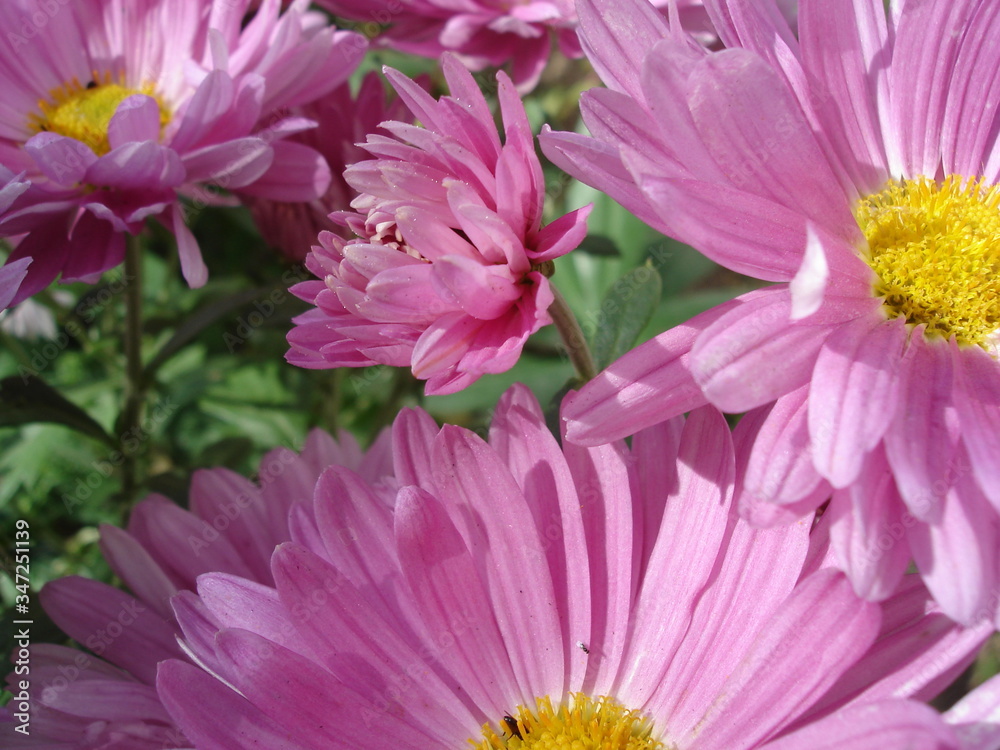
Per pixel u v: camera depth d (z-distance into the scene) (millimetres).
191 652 161
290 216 211
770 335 145
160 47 224
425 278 149
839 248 158
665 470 169
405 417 168
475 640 162
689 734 157
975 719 137
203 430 277
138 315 227
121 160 184
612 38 159
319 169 202
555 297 172
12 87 217
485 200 153
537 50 222
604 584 164
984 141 170
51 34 219
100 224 193
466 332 152
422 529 156
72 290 262
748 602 153
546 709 163
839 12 164
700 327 152
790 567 151
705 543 158
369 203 158
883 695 143
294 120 199
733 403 140
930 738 130
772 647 144
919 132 170
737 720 145
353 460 208
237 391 278
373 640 159
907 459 138
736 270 147
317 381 257
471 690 163
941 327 162
